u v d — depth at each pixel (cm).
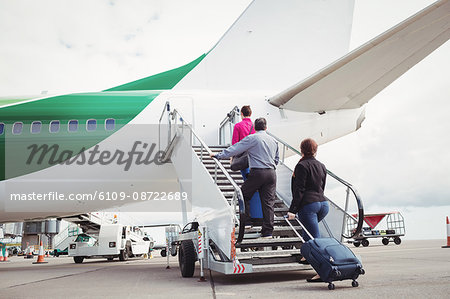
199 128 948
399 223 1862
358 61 688
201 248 499
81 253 1308
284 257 498
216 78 1148
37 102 947
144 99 961
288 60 1159
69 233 1975
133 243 1469
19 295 426
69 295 412
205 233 503
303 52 1161
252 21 1157
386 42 626
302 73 1158
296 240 484
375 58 678
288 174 594
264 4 1158
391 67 715
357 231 474
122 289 450
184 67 1165
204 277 530
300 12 1162
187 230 664
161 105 955
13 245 3916
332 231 527
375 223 1958
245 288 404
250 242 460
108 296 388
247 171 505
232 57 1154
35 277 705
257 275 553
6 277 725
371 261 723
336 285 390
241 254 455
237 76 1152
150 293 397
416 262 668
